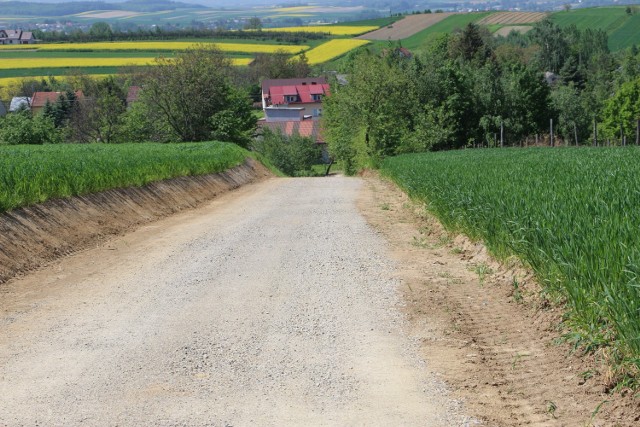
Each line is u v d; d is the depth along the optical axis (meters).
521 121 86.75
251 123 78.69
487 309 8.70
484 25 183.38
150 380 6.44
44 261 12.62
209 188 29.80
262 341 7.63
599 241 7.02
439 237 14.66
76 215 15.88
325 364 6.86
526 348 7.05
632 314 5.56
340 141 63.00
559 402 5.66
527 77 86.75
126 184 20.77
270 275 11.15
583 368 6.17
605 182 11.36
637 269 5.96
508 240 10.19
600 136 86.56
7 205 13.44
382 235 15.50
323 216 19.67
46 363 6.97
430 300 9.32
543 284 8.22
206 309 9.07
